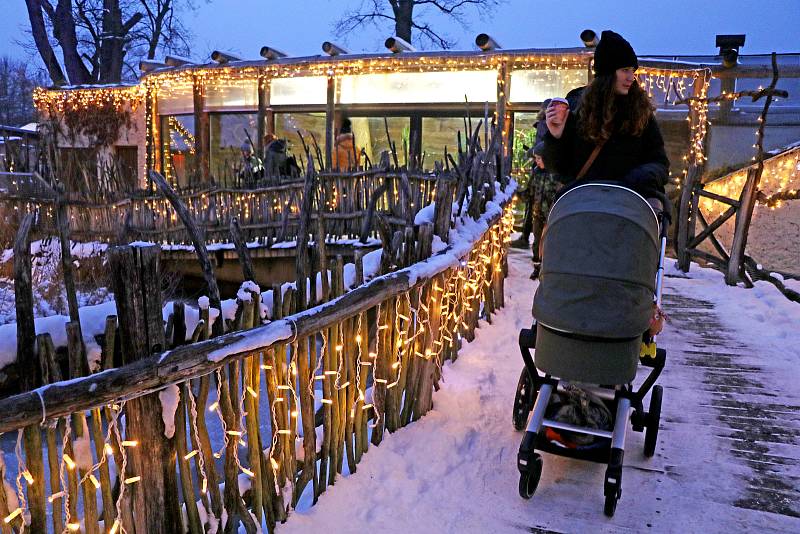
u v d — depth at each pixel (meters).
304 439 2.99
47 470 3.36
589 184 3.26
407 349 3.78
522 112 12.80
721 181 11.77
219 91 15.59
